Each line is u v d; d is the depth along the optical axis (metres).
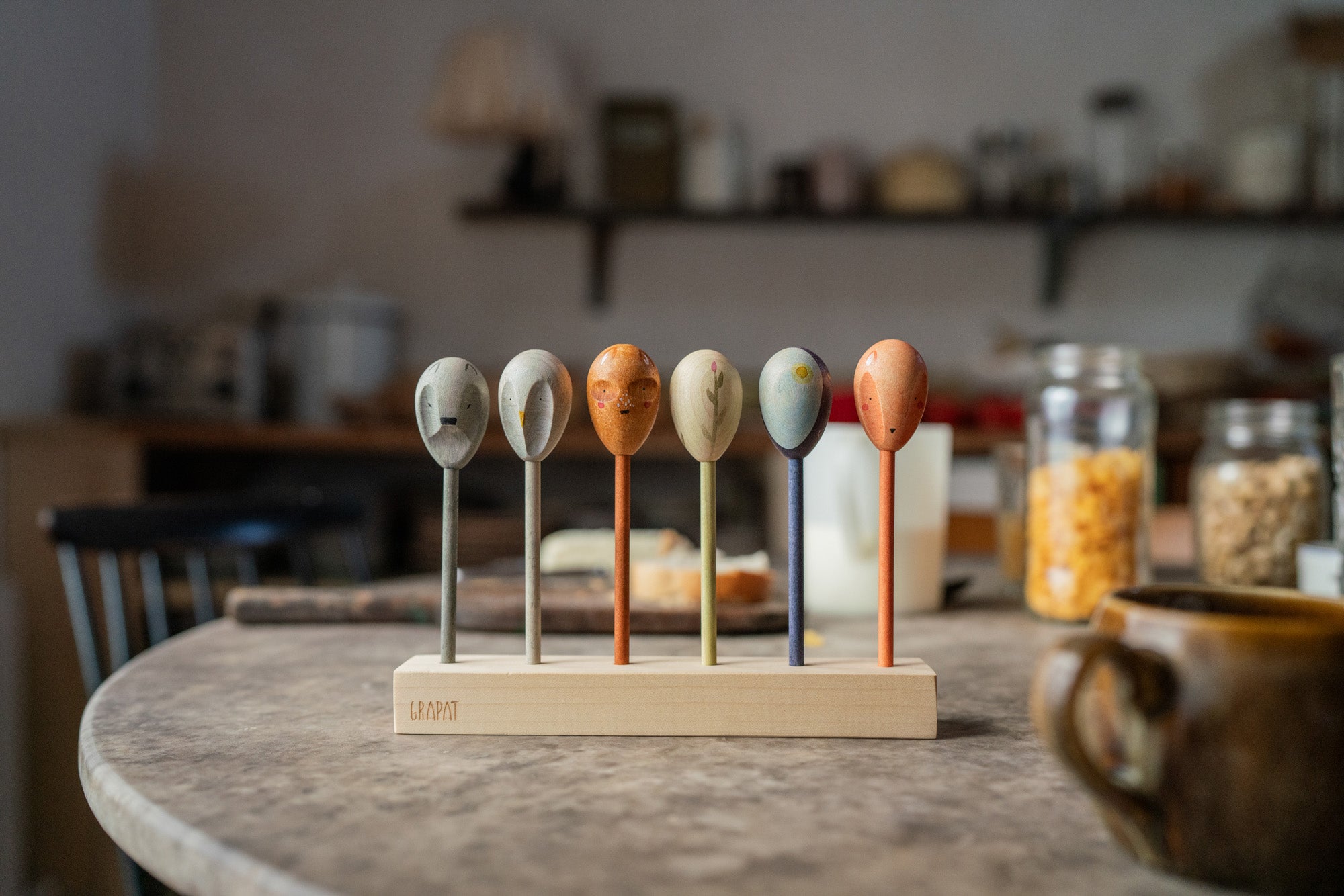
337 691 0.60
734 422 0.50
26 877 1.98
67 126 2.41
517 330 2.85
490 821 0.39
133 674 0.64
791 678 0.50
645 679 0.51
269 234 2.84
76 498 2.05
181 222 2.83
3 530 1.95
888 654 0.52
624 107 2.70
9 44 2.17
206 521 1.18
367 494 2.29
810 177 2.70
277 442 2.24
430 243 2.85
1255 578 0.92
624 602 0.52
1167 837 0.34
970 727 0.53
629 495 0.52
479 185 2.84
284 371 2.66
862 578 0.86
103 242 2.60
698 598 0.79
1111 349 0.85
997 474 0.99
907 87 2.85
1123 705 0.34
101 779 0.44
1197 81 2.83
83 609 1.08
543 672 0.51
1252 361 2.69
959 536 1.52
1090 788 0.34
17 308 2.23
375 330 2.59
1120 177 2.70
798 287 2.84
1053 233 2.72
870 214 2.62
